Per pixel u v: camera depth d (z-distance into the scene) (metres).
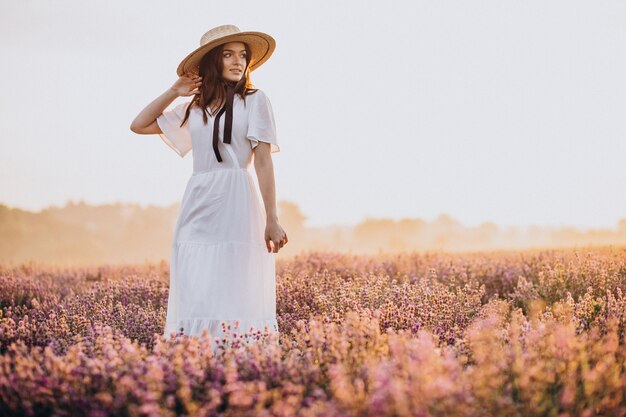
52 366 3.48
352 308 5.38
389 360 3.63
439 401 2.88
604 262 7.67
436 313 5.20
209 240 4.44
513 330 3.95
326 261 9.52
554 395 3.32
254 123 4.46
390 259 9.70
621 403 3.53
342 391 2.99
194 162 4.61
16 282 9.12
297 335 4.21
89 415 3.12
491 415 3.02
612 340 3.75
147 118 4.77
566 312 4.97
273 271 4.61
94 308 6.00
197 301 4.38
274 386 3.44
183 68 4.66
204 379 3.44
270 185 4.47
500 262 8.91
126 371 3.40
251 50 4.74
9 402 3.31
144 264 11.73
